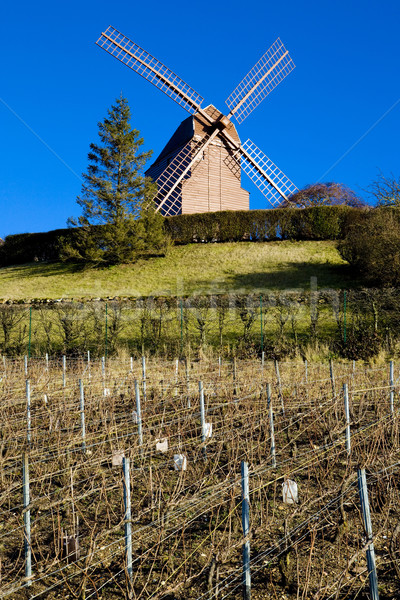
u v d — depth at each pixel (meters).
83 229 29.28
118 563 3.90
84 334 16.36
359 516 4.44
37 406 8.97
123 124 29.36
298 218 29.53
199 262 27.45
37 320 18.95
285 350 14.84
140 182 29.33
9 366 12.60
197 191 33.44
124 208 29.09
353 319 15.62
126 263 29.20
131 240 27.88
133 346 16.31
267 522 4.41
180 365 13.10
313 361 13.67
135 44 31.33
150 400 9.22
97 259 27.80
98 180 28.56
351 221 28.56
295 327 16.02
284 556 3.68
